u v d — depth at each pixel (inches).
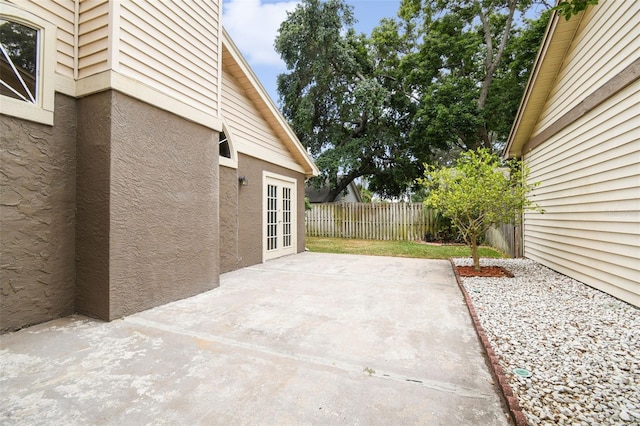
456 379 85.6
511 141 291.4
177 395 77.1
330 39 543.8
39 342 106.7
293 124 626.2
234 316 135.5
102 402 73.9
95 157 129.7
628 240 149.4
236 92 254.2
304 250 370.3
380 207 503.8
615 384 82.7
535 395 77.5
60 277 129.6
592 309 143.1
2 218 112.4
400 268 253.3
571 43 205.2
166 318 131.9
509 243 330.3
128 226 134.3
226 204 231.5
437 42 545.6
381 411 71.4
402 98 616.4
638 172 142.3
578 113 193.3
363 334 116.3
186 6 168.2
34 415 68.9
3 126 112.6
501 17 574.9
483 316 135.4
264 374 87.4
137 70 138.8
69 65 133.0
